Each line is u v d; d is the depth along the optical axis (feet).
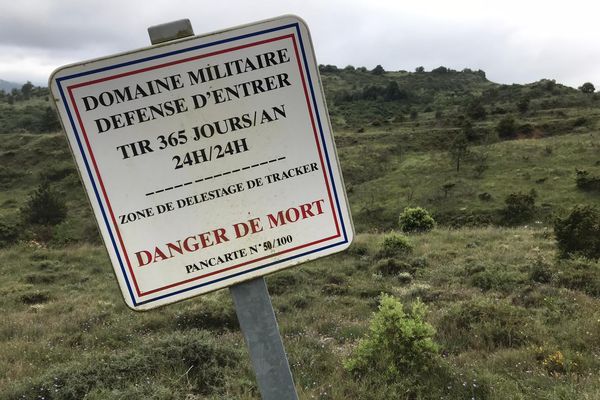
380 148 168.55
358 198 121.08
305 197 6.84
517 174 111.34
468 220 91.20
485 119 205.67
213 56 6.39
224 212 6.66
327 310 29.66
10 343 25.31
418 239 53.62
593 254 35.09
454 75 463.01
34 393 17.35
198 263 6.66
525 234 52.42
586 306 24.36
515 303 26.84
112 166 6.32
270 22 6.48
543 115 196.75
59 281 45.47
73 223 108.58
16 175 162.71
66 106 6.13
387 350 18.19
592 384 15.01
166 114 6.37
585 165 107.55
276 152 6.70
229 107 6.51
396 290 32.45
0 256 57.82
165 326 28.02
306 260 6.93
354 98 357.82
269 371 6.88
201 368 18.80
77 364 19.56
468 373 16.79
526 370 17.30
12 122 260.42
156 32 6.30
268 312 6.89
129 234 6.45
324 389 16.53
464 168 124.47
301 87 6.68
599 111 181.98
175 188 6.51
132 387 16.67
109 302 34.19
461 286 32.12
